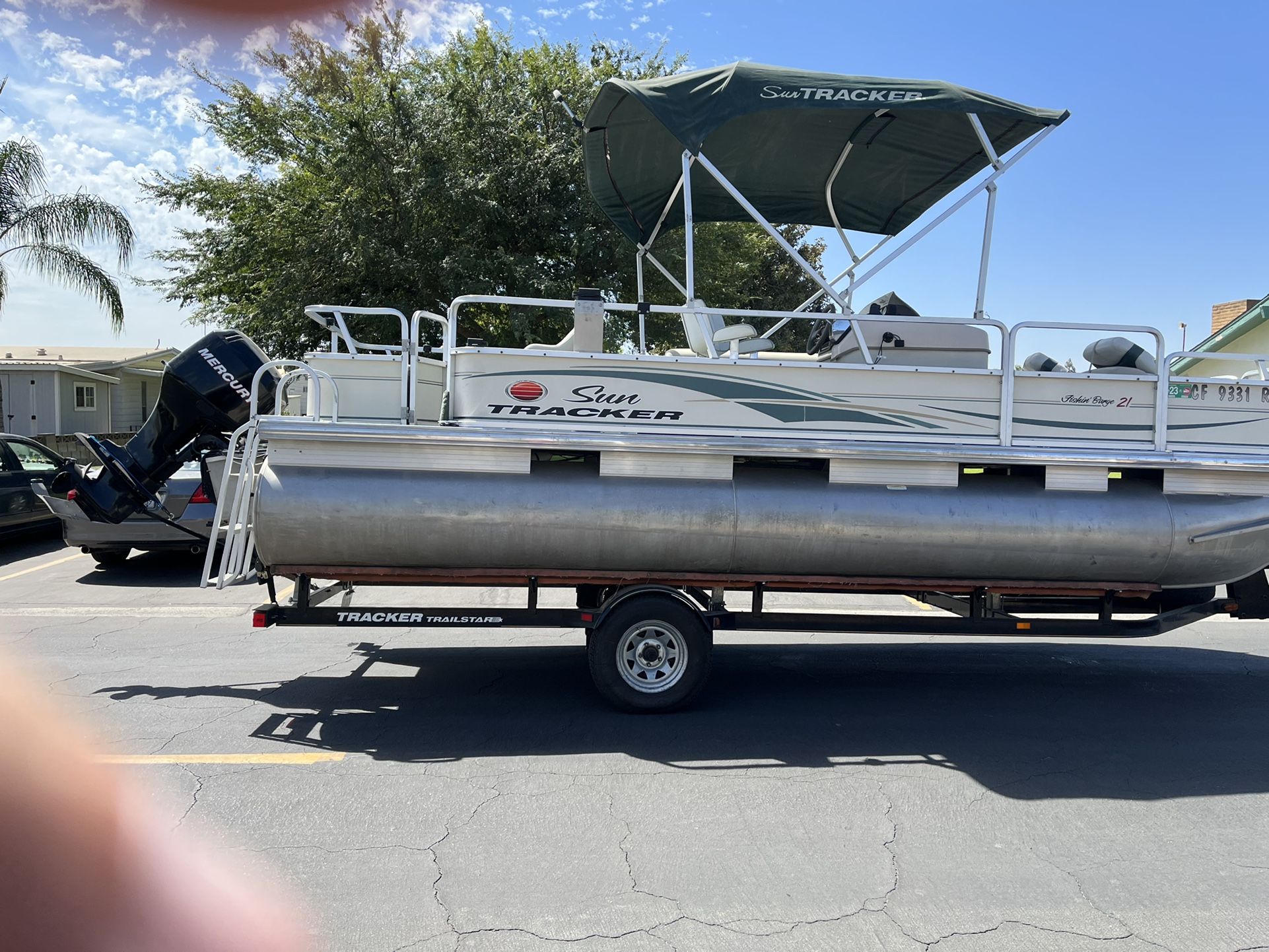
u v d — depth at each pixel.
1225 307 19.14
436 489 5.21
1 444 11.49
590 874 3.54
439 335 16.61
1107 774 4.71
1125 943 3.13
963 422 5.72
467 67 17.08
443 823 3.99
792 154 6.96
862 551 5.44
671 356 5.66
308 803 4.18
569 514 5.25
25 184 17.89
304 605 5.45
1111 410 5.82
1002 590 5.70
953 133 6.46
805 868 3.62
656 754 4.89
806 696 6.05
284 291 15.73
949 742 5.17
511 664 6.72
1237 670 6.91
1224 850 3.86
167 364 5.98
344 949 3.02
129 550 10.27
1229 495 5.79
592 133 6.57
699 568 5.45
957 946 3.09
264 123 17.73
